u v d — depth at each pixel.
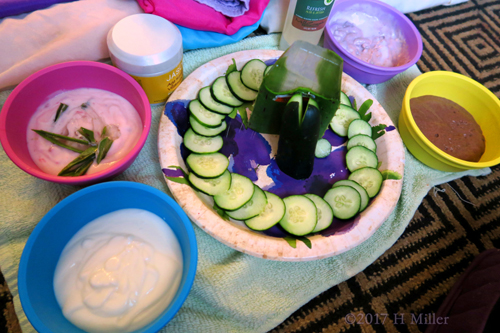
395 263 0.85
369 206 0.73
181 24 0.86
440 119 0.96
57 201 0.73
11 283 0.66
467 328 0.65
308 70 0.69
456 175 0.96
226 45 0.97
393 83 1.06
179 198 0.67
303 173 0.79
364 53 1.00
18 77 0.78
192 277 0.54
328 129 0.88
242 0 0.88
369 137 0.84
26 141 0.66
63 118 0.70
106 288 0.55
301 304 0.74
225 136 0.84
